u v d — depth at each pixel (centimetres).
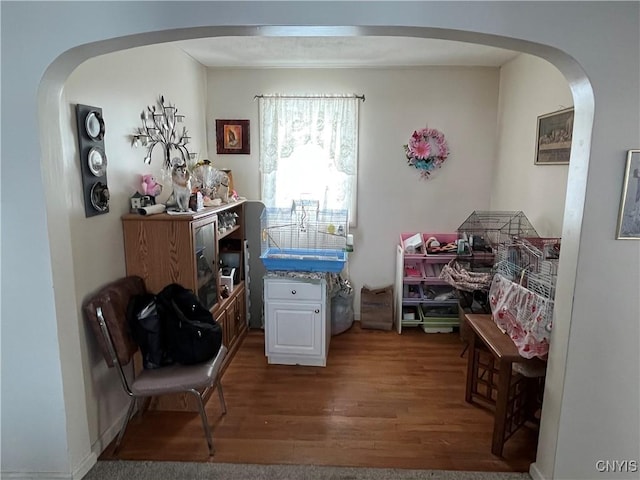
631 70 167
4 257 185
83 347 214
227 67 383
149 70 277
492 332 247
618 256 179
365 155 395
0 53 170
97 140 218
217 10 163
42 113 177
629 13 164
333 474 210
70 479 203
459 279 338
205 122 390
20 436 202
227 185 346
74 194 205
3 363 195
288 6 162
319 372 314
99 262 226
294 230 381
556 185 285
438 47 316
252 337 377
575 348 186
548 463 201
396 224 405
